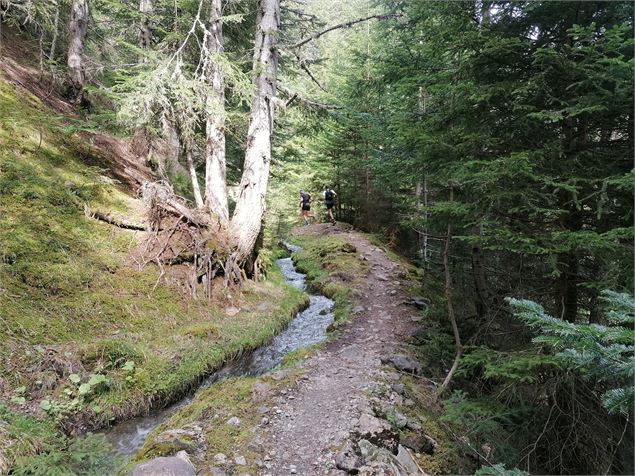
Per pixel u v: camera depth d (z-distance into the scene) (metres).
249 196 9.86
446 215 5.68
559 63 4.23
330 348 7.40
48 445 3.98
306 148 20.81
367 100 13.69
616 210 4.60
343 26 9.62
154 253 8.14
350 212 22.09
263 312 8.97
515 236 4.27
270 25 9.62
